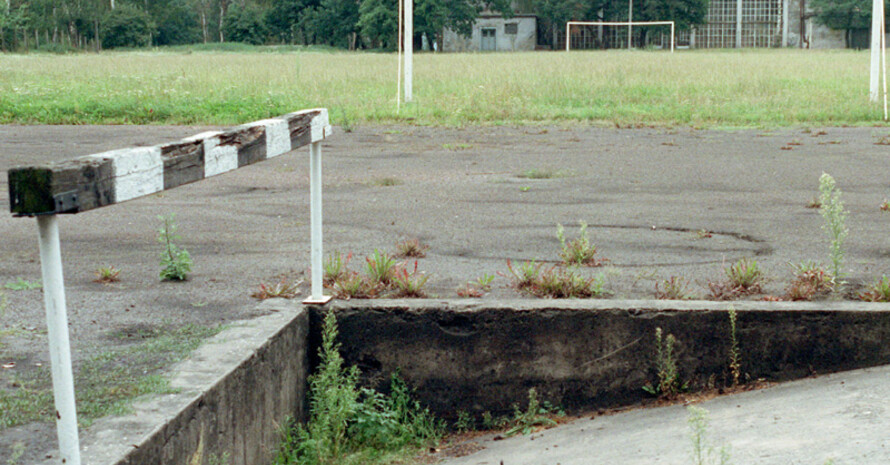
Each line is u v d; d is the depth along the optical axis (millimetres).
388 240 6648
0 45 67375
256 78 25344
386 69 31125
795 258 5969
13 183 2027
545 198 8742
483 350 4312
